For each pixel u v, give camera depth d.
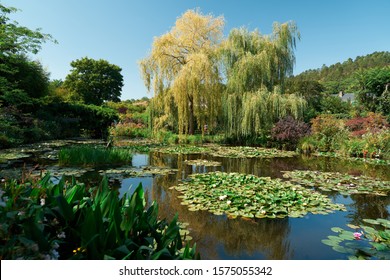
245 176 5.55
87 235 1.34
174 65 14.23
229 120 12.98
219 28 14.73
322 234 2.93
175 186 4.87
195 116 14.93
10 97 9.68
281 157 9.50
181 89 12.70
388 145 9.46
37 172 5.32
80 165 6.60
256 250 2.54
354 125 12.02
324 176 6.01
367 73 19.17
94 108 17.05
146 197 4.24
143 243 1.63
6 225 1.36
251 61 12.71
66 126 15.69
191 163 7.66
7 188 1.99
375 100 18.12
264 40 13.59
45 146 10.64
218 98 13.43
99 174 5.67
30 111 14.23
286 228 3.07
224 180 5.25
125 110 30.83
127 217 1.53
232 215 3.40
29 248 1.27
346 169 7.16
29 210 1.53
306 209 3.67
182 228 3.00
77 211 1.64
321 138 11.19
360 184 5.29
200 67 12.46
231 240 2.75
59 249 1.50
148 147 11.57
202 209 3.63
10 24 7.82
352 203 4.10
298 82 23.33
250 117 12.34
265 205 3.79
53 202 1.69
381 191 4.83
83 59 35.78
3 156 7.44
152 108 14.26
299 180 5.60
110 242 1.43
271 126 12.60
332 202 4.15
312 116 17.14
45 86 15.05
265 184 5.02
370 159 8.97
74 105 16.38
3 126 9.50
